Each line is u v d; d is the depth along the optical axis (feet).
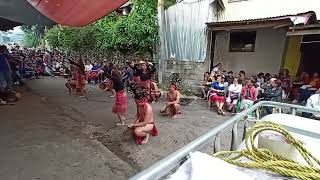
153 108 25.95
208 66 32.78
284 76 26.23
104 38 43.04
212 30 30.32
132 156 14.24
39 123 19.92
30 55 57.41
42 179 11.44
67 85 33.63
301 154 4.44
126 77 35.22
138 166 13.10
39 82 43.83
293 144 4.55
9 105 25.91
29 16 26.05
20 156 13.71
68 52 67.46
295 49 27.71
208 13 30.27
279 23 23.99
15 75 36.70
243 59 31.86
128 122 20.67
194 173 3.78
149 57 37.14
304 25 21.95
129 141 16.43
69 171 12.25
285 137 4.77
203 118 22.61
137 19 34.27
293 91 25.84
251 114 8.07
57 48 75.41
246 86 24.48
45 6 21.68
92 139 16.66
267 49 29.94
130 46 36.70
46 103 27.50
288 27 24.02
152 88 28.63
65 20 25.40
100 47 46.16
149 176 3.11
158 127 19.58
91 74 43.57
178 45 33.53
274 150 4.75
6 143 15.52
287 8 29.17
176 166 4.19
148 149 15.29
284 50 28.45
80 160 13.48
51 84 41.83
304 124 6.50
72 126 19.40
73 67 33.81
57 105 26.68
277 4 29.73
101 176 11.92
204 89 30.19
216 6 31.96
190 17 31.83
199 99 30.40
